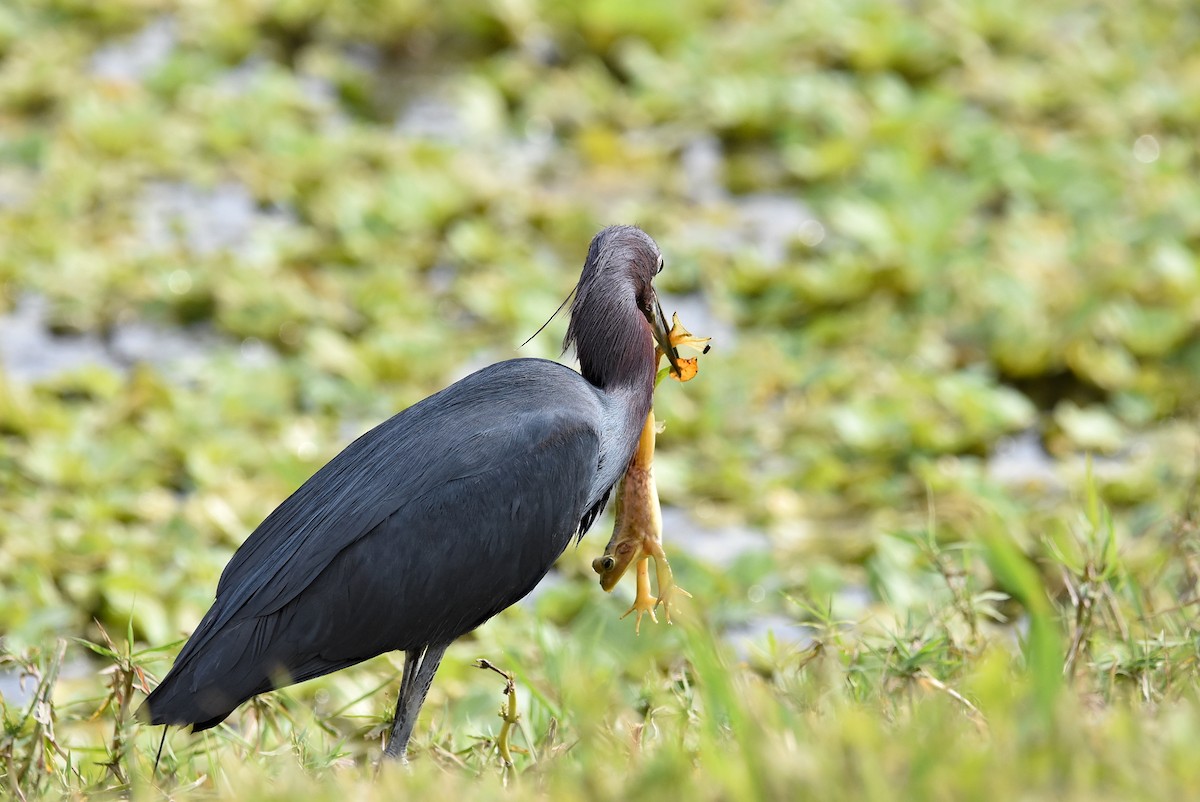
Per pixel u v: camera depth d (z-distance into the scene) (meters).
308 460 11.77
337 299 14.56
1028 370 13.41
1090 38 20.91
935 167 17.53
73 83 18.75
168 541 10.66
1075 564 7.64
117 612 9.66
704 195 17.20
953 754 4.95
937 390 12.91
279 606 6.55
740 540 11.20
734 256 15.12
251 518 10.96
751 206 16.91
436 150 17.20
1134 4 21.94
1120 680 7.00
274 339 14.06
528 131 18.47
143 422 12.40
